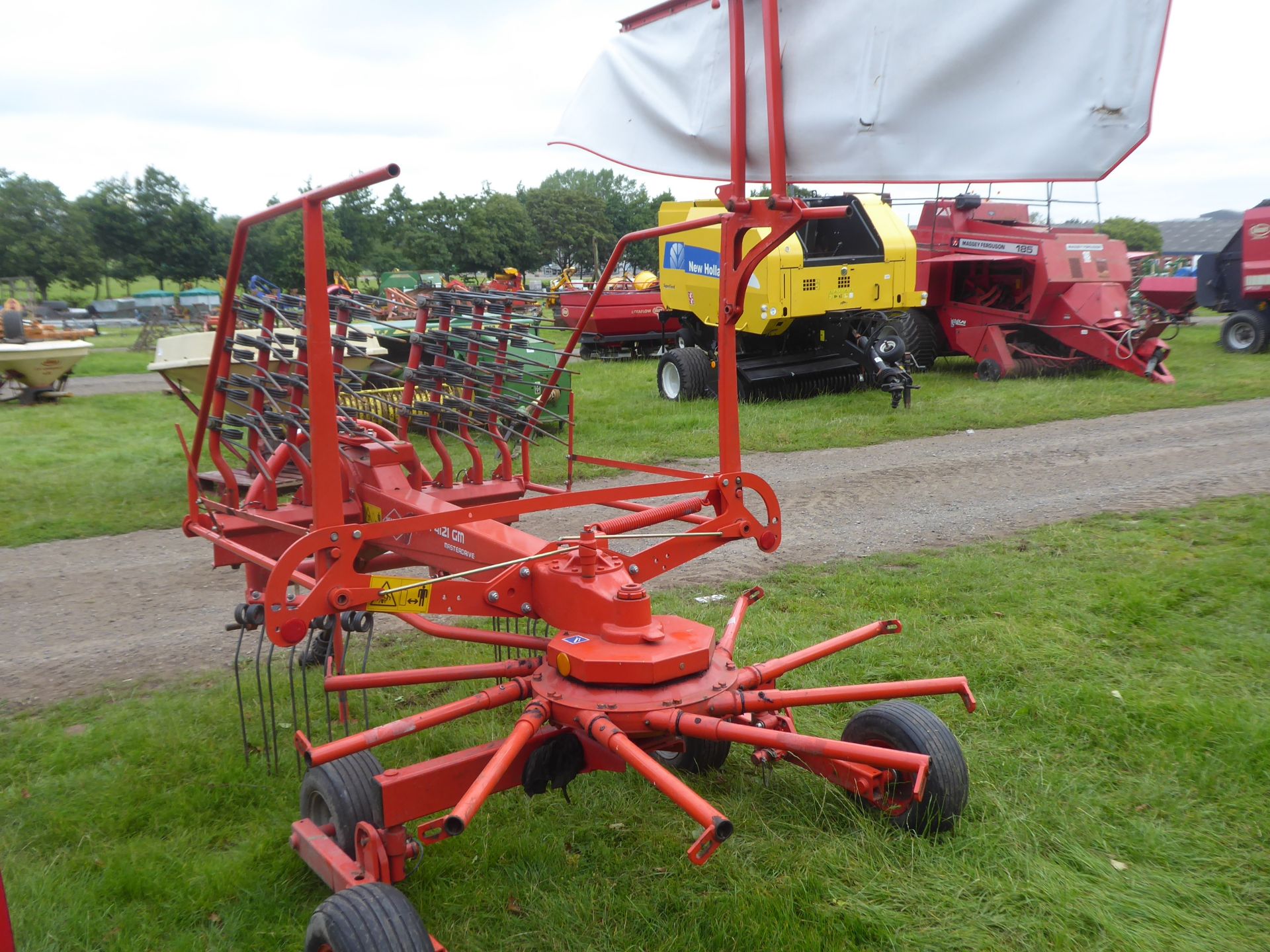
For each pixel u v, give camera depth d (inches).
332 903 99.7
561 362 186.1
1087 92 96.1
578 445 462.3
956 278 679.7
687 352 599.5
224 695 194.4
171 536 330.0
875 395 581.6
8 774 164.9
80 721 187.9
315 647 199.9
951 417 503.8
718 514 155.7
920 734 132.0
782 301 522.0
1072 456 412.5
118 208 2628.0
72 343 681.0
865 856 131.0
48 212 2618.1
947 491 358.9
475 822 144.1
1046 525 304.7
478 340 189.6
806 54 119.4
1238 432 449.4
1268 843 133.8
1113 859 131.2
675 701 119.5
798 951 112.8
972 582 247.1
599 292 171.6
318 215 113.7
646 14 145.6
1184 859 130.5
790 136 123.7
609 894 125.6
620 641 122.8
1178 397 548.1
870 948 114.9
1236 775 149.7
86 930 121.3
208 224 2691.9
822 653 144.3
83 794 155.2
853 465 411.5
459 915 123.7
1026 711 174.1
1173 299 882.1
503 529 145.7
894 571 264.1
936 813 132.0
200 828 145.7
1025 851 132.2
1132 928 116.4
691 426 506.9
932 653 202.4
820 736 166.2
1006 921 118.0
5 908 99.3
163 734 175.0
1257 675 186.4
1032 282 623.8
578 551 130.8
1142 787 148.1
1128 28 92.4
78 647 228.2
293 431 171.9
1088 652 201.2
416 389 203.9
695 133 137.8
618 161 150.5
